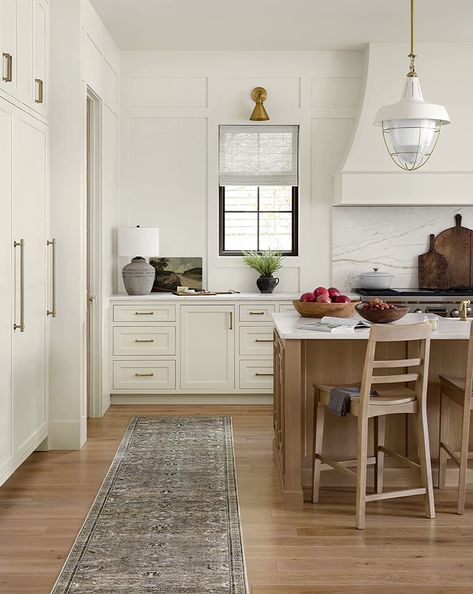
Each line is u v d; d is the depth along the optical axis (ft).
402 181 21.21
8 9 13.26
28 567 10.66
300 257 22.93
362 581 10.25
